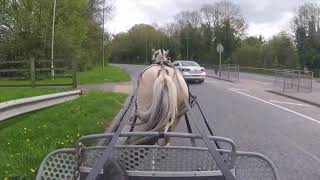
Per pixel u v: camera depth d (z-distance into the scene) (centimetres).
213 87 3216
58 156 516
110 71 5403
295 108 2055
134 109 596
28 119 1315
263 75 5384
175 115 576
